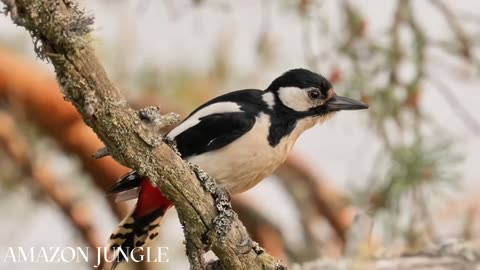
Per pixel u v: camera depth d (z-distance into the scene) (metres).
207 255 10.85
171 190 8.12
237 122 10.10
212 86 13.42
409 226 11.55
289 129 10.56
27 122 13.14
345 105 10.96
